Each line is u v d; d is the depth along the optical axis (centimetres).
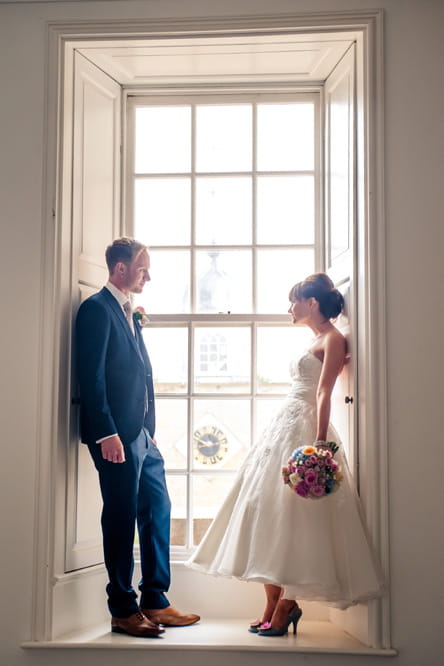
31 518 347
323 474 318
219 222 425
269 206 425
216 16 362
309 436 344
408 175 352
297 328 416
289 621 352
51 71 363
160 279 423
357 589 324
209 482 409
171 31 363
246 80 420
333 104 407
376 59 355
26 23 365
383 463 341
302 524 328
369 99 354
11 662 341
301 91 427
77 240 374
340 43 373
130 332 363
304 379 359
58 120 361
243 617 388
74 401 365
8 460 350
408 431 343
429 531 340
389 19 357
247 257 423
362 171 357
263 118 427
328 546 325
